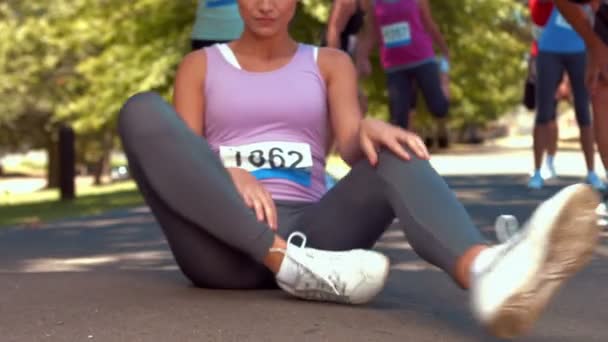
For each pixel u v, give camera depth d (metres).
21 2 43.22
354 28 9.04
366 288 3.78
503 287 2.81
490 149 57.72
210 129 4.29
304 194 4.23
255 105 4.24
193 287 4.29
